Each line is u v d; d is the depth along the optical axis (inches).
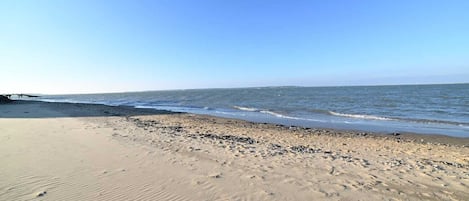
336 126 622.2
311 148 351.6
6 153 280.8
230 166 243.0
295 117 818.2
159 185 193.2
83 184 193.2
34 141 347.9
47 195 173.9
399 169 247.9
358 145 388.8
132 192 180.7
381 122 687.7
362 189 194.1
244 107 1221.1
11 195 172.9
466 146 398.0
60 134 405.1
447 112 877.2
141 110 1074.1
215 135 445.4
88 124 544.4
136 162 249.9
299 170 236.5
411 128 587.2
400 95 1897.1
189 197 173.8
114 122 597.9
